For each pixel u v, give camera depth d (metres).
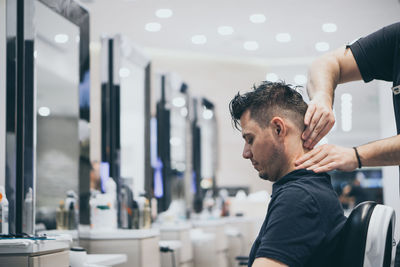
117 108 3.63
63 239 1.88
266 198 6.65
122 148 3.71
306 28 5.47
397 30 1.40
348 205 8.04
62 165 2.78
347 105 6.70
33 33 2.44
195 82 7.15
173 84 5.21
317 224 1.12
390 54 1.42
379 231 1.13
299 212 1.12
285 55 6.68
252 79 7.21
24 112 2.37
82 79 3.00
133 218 3.40
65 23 2.85
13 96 2.36
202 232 5.12
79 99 2.97
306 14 5.09
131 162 3.82
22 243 1.65
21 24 2.39
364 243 1.13
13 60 2.37
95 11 5.08
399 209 3.98
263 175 1.29
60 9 2.77
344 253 1.14
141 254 3.19
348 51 1.49
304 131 1.27
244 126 1.29
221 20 5.36
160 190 5.14
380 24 5.16
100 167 3.60
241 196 6.73
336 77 1.47
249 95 1.29
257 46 6.28
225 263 5.78
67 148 2.83
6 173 2.33
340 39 5.72
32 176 2.39
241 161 7.49
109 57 3.65
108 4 4.89
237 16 5.25
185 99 5.46
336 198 1.21
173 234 4.43
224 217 6.30
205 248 5.38
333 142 7.27
